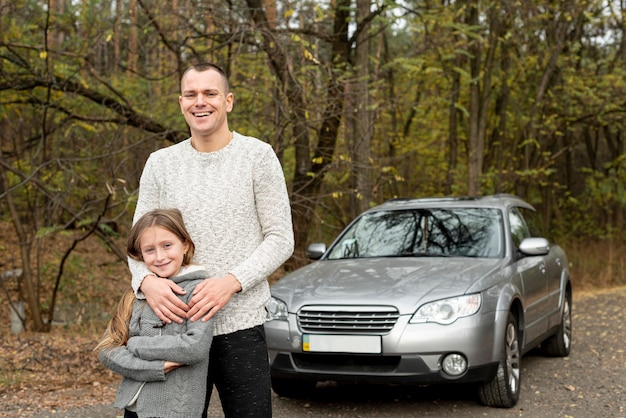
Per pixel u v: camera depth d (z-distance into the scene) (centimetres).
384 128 1595
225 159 299
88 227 952
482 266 597
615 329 955
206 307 275
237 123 980
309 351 545
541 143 1744
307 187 1112
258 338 296
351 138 1104
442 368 529
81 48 966
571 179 2252
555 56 1545
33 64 953
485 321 541
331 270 614
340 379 542
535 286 665
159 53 1062
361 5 1170
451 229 666
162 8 934
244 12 968
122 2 965
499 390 559
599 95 1625
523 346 617
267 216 300
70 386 671
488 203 700
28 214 1035
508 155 1736
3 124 1059
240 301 292
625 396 600
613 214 2303
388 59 1541
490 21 1441
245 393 291
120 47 1068
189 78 297
